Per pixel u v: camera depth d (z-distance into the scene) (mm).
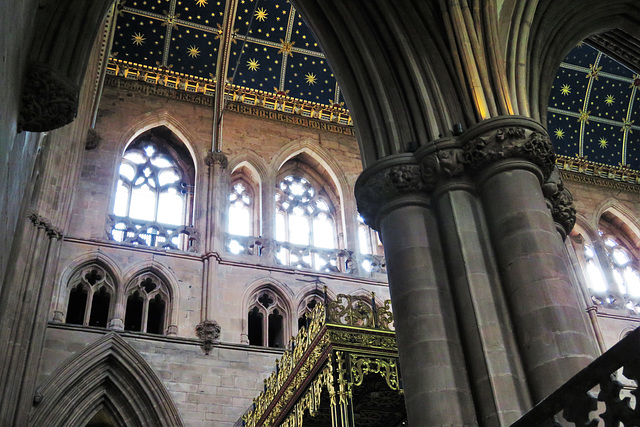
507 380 9336
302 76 28031
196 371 20766
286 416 15484
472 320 9898
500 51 12250
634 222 30000
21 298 18812
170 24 26344
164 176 25438
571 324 9430
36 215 20234
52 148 21500
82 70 10242
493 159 10859
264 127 27203
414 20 12672
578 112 30484
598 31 15195
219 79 26766
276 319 23391
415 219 10992
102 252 21984
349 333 13539
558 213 11531
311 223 26375
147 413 19859
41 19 10062
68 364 19531
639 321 26953
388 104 12211
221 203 24578
